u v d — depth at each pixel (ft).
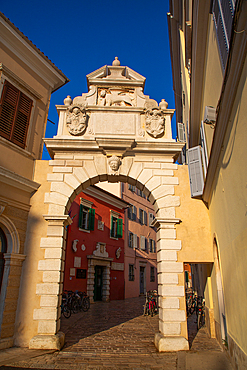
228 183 16.90
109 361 19.93
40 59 30.55
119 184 82.89
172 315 24.09
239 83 12.73
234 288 16.74
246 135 12.44
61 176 28.17
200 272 38.19
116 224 76.18
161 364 19.17
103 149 28.68
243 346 15.10
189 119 36.17
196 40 24.07
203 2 20.53
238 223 15.08
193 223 27.02
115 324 35.14
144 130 30.22
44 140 28.50
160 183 28.40
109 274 68.69
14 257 24.29
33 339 22.75
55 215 26.25
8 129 26.45
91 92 31.81
